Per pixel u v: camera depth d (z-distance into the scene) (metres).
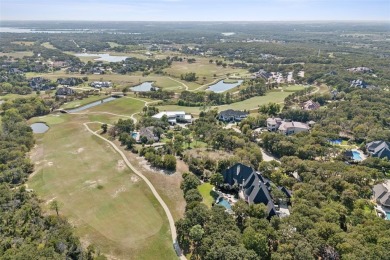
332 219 84.06
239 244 75.56
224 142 147.25
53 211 98.38
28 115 195.00
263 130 168.25
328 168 114.00
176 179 119.31
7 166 120.94
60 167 128.75
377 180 114.94
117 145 151.50
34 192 108.19
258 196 97.31
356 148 148.62
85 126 179.00
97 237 87.19
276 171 114.38
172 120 185.50
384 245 73.00
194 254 80.38
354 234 77.38
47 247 76.25
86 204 103.06
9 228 85.44
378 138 148.12
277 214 91.56
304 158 131.88
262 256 75.06
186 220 85.31
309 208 89.19
